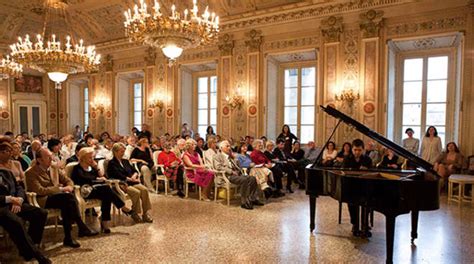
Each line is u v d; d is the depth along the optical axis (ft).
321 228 15.65
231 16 32.86
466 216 17.76
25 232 11.26
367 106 27.84
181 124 38.27
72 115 50.37
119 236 14.43
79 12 39.86
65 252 12.56
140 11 16.97
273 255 12.39
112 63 43.50
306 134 33.27
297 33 30.71
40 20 41.57
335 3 28.17
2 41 42.37
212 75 38.47
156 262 11.68
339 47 28.81
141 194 16.66
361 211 15.44
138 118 44.70
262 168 21.75
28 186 13.52
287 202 21.04
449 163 24.18
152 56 39.68
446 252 12.82
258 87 32.48
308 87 33.06
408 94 29.25
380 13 27.09
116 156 17.24
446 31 25.14
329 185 13.42
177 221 16.71
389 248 11.10
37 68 23.35
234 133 34.06
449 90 27.61
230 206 19.88
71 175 15.42
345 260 11.98
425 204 10.89
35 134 49.06
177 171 23.00
